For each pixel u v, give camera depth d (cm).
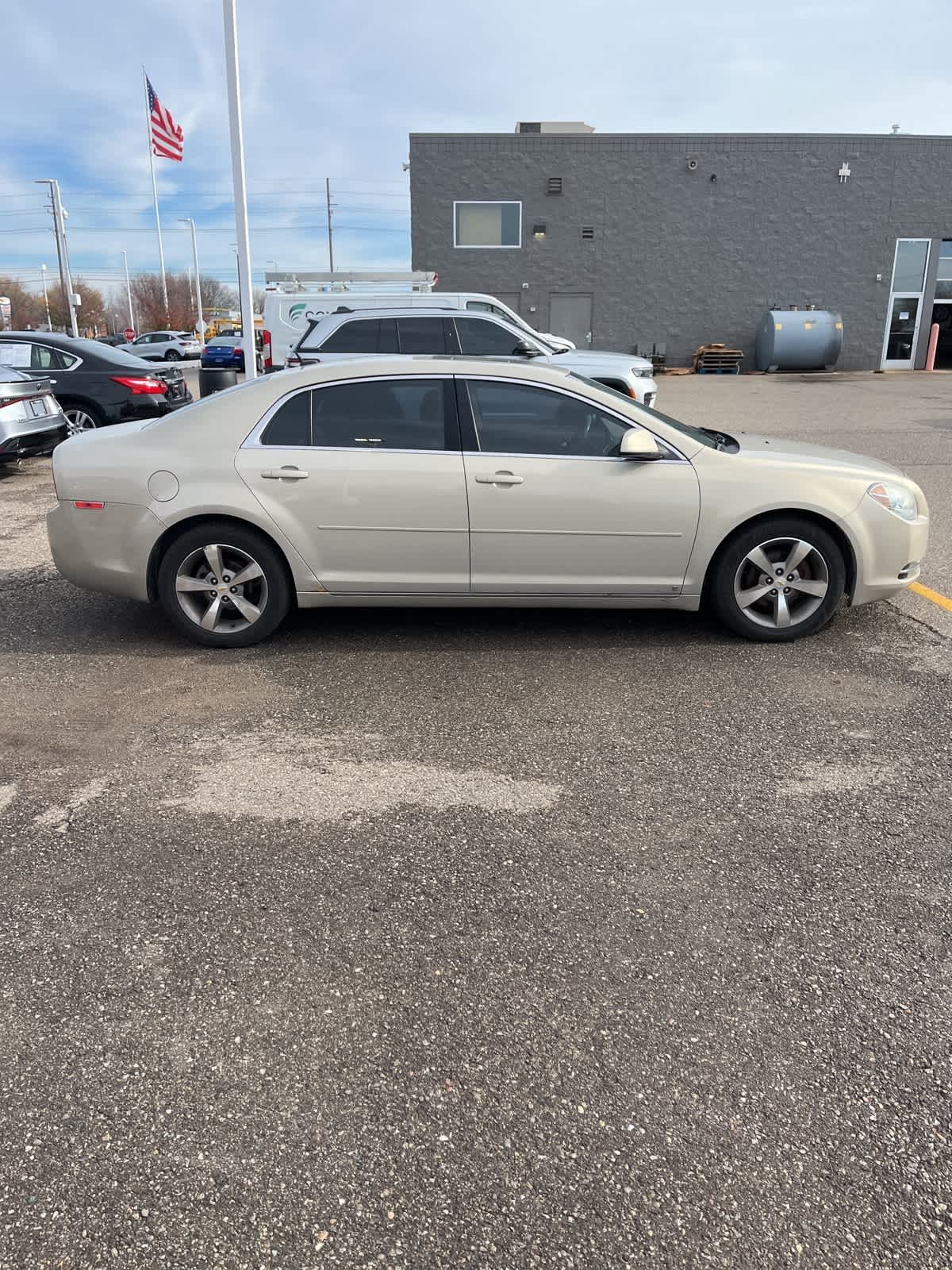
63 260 5231
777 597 541
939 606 613
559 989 267
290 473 512
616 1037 250
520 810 363
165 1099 231
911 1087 234
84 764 403
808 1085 235
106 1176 211
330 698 473
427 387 520
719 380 2695
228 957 281
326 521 517
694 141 2855
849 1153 216
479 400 520
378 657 531
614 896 309
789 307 2992
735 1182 209
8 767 401
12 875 322
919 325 3036
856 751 411
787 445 587
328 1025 254
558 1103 229
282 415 522
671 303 2983
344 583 528
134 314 9862
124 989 268
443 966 277
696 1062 242
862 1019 256
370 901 307
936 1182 209
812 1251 194
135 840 344
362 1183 209
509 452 516
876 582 540
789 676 497
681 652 535
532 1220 200
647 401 1251
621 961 279
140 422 571
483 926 295
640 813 361
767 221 2927
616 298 2970
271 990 268
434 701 470
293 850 337
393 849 337
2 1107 229
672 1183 209
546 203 2889
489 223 2900
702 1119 225
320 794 377
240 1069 240
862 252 2961
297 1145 218
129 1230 199
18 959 280
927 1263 191
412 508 513
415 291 1570
